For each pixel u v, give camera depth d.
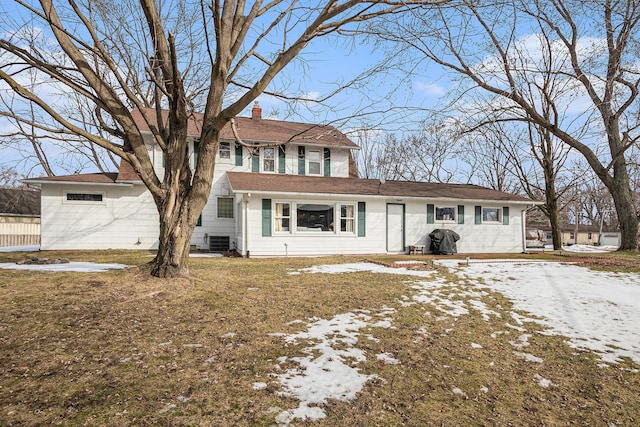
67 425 2.92
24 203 24.53
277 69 6.60
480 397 3.87
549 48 15.19
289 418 3.20
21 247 18.61
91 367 3.94
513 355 5.04
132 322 5.34
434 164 31.34
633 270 11.04
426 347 5.04
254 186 14.88
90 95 7.04
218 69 7.11
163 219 7.75
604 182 16.95
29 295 6.36
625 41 12.58
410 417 3.38
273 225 14.96
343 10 6.38
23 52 6.58
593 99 16.08
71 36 6.79
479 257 15.12
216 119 7.11
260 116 21.55
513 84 15.62
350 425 3.17
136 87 8.18
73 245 15.76
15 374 3.71
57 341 4.55
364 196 15.77
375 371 4.24
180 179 7.78
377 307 6.73
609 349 5.30
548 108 17.30
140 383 3.65
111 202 16.28
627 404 3.90
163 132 8.26
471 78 15.13
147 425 2.97
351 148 19.58
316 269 10.77
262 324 5.54
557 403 3.87
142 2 6.87
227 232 17.67
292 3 6.99
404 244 16.95
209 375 3.89
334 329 5.50
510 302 7.57
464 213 17.91
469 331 5.81
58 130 6.73
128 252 15.03
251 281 8.45
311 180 17.39
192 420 3.08
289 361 4.35
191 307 6.14
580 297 7.93
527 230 26.73
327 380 3.95
